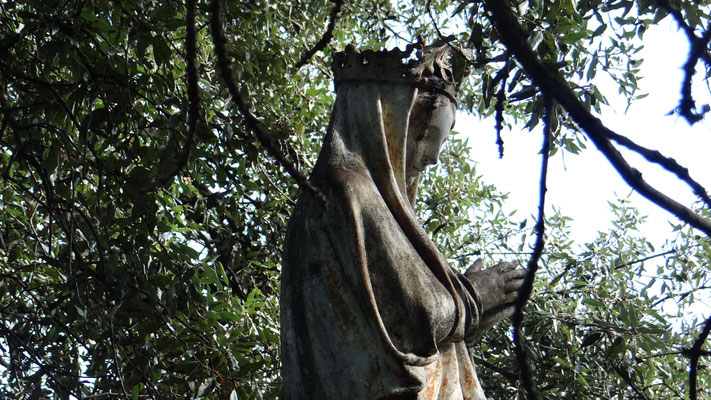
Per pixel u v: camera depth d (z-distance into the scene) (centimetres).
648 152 203
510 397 696
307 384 317
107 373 582
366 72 348
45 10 462
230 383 552
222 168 535
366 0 762
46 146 531
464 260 788
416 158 354
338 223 318
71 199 515
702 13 439
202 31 643
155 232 555
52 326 619
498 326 695
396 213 334
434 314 314
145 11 482
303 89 686
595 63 470
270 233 686
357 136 343
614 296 704
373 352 309
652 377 658
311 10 719
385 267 314
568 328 680
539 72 188
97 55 499
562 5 429
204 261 557
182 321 547
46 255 550
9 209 611
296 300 324
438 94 354
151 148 502
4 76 495
